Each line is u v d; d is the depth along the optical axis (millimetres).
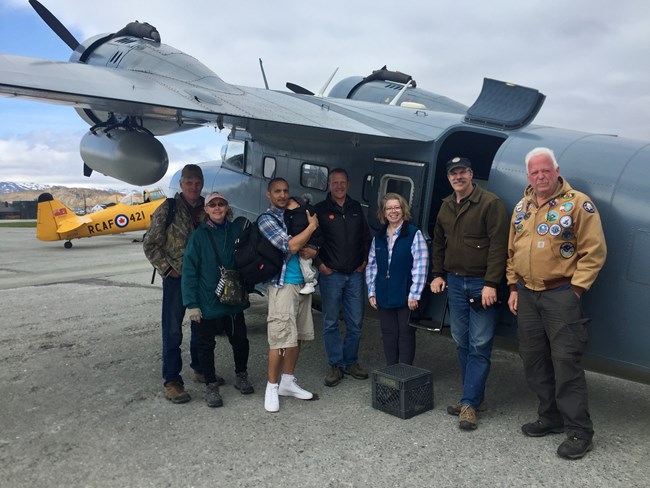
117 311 7391
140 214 18359
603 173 3506
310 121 4379
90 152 5703
